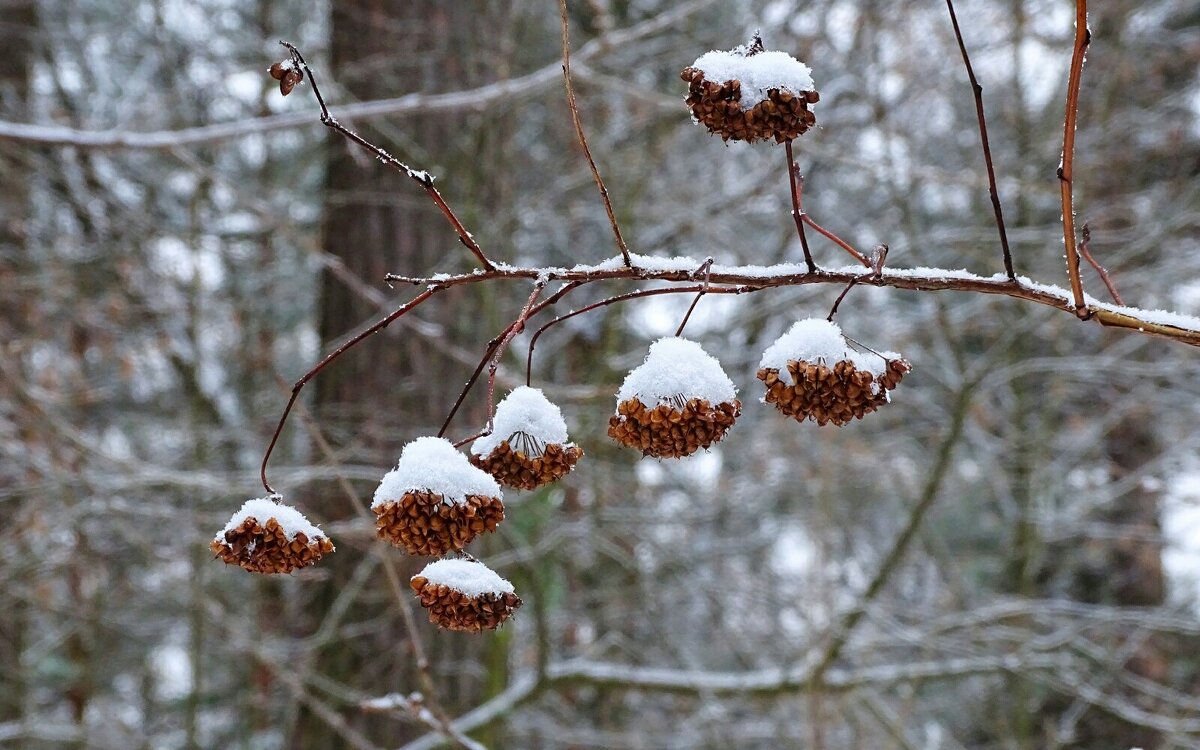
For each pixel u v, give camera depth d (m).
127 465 5.44
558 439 1.90
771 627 7.85
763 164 8.93
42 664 8.32
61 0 8.79
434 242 6.56
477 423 6.56
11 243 7.47
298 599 7.09
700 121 1.91
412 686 6.14
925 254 8.58
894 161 7.53
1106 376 8.77
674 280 1.97
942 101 9.47
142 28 8.50
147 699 8.65
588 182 7.93
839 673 6.34
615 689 6.31
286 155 9.20
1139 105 9.72
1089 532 8.00
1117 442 9.06
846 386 1.83
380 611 6.25
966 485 8.41
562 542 7.14
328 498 6.23
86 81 8.87
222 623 6.03
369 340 6.34
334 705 6.12
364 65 6.50
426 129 6.58
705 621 8.79
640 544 8.09
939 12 8.58
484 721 5.95
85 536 6.55
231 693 8.23
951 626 6.64
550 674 6.17
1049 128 8.80
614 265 1.96
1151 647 8.70
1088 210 8.66
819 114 8.99
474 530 1.77
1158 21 9.41
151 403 8.59
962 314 8.48
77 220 8.00
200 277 7.71
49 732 7.09
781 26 8.47
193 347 7.50
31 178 7.53
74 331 7.10
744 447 8.25
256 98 8.55
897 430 8.72
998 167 8.60
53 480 5.93
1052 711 8.62
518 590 7.14
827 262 9.02
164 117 8.35
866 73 8.59
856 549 8.05
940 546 8.11
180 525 6.78
